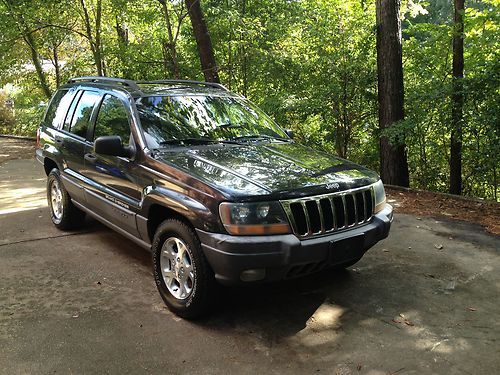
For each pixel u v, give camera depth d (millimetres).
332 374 3016
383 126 9398
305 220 3418
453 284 4402
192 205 3457
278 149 4391
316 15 10969
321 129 10969
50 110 6352
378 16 9258
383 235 3965
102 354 3193
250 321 3684
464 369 3072
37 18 13445
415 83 10008
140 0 12289
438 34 9516
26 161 11594
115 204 4492
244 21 10953
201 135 4434
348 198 3727
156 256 3910
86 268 4703
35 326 3549
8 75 16891
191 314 3631
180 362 3121
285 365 3107
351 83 10125
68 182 5449
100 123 4918
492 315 3809
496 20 8922
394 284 4398
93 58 14156
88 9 14250
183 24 13211
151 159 3984
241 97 5414
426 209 7133
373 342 3395
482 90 7926
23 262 4828
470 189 9680
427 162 10164
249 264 3252
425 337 3467
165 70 13016
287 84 11016
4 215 6582
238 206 3258
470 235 5836
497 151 7910
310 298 4098
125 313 3787
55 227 6027
